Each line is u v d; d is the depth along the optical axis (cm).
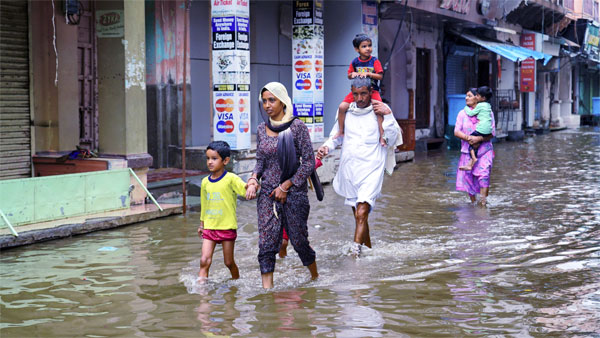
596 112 6606
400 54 3197
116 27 1428
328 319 705
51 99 1511
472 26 3625
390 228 1245
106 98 1446
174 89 1881
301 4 2041
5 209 1137
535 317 708
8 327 691
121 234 1205
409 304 759
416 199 1622
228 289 832
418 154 3027
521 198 1623
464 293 802
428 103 3431
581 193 1703
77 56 1645
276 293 810
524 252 1030
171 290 829
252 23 2319
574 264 947
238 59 1681
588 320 696
